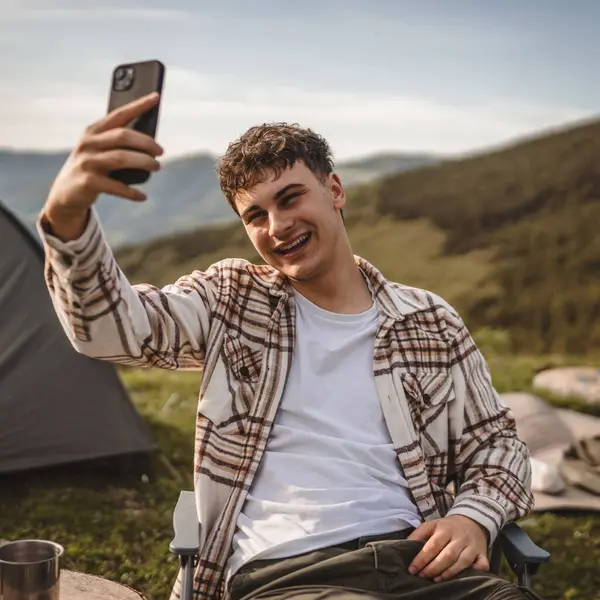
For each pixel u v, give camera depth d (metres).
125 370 5.43
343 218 1.38
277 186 1.26
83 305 1.07
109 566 2.20
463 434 1.34
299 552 1.16
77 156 0.91
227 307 1.29
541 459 2.96
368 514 1.20
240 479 1.23
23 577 1.00
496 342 7.87
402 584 1.11
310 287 1.33
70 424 2.86
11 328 2.83
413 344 1.33
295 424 1.26
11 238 2.91
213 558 1.21
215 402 1.26
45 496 2.71
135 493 2.82
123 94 0.97
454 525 1.18
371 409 1.28
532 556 1.15
